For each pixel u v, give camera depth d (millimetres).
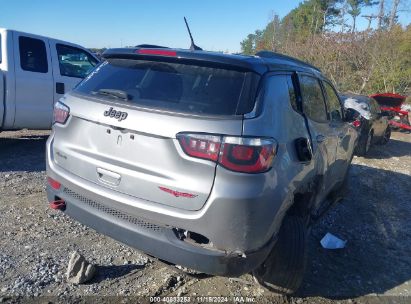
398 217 5891
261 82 3004
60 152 3348
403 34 28172
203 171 2688
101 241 4117
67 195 3297
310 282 3832
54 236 4125
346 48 26000
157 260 3398
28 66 7020
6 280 3314
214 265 2736
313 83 4145
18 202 4918
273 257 3291
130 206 2887
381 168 9133
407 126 14766
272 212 2855
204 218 2689
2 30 6812
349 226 5340
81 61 7977
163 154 2783
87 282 3404
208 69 3031
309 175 3557
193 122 2723
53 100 7379
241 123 2730
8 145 7699
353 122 5512
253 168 2703
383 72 25281
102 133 3051
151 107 2873
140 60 3297
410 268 4355
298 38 40812
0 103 6699
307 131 3570
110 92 3111
